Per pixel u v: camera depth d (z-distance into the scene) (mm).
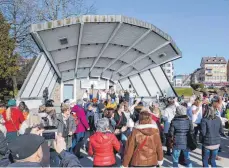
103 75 26938
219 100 10039
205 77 136625
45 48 15992
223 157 9281
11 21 33750
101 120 5531
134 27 15320
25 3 33531
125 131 8227
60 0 33594
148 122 4953
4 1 33156
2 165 3199
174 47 18844
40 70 17766
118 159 8922
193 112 10227
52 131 6375
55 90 26344
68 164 3199
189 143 6988
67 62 21609
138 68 24375
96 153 5344
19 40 34625
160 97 24281
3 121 7176
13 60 28484
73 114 8266
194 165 8320
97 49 19266
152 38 17234
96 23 14078
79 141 8953
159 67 24188
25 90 17078
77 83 26797
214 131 6867
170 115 9391
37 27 13305
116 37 16828
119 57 21344
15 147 2375
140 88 27000
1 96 30391
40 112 7875
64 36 15055
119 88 28016
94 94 27047
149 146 4801
